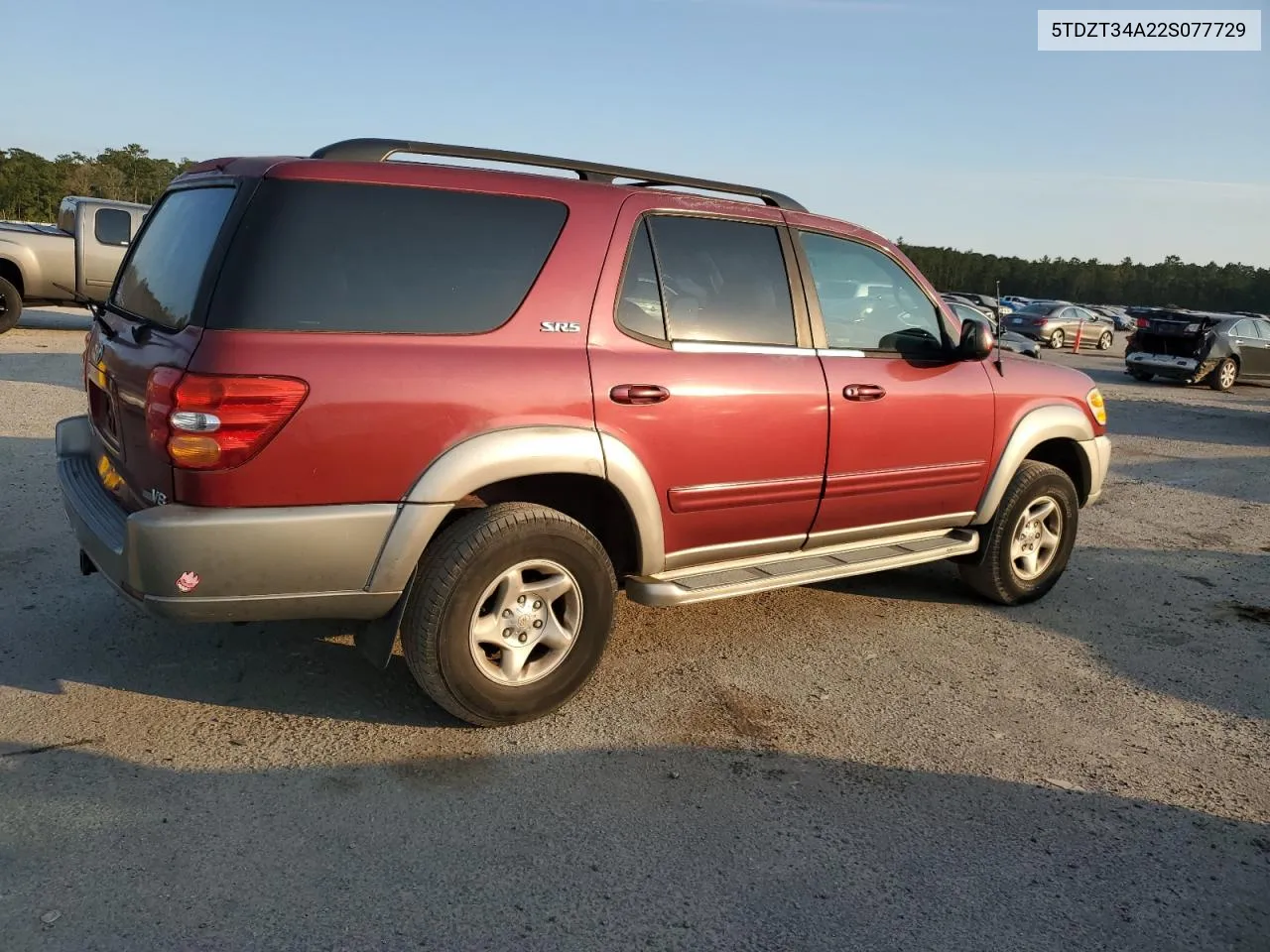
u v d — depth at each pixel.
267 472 2.78
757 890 2.55
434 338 3.03
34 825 2.64
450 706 3.21
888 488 4.24
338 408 2.83
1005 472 4.67
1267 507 8.00
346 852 2.61
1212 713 3.83
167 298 3.14
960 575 4.99
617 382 3.33
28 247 13.45
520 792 2.95
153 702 3.39
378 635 3.14
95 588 4.38
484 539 3.09
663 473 3.50
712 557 3.81
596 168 3.60
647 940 2.33
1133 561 6.06
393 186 3.06
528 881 2.53
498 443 3.06
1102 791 3.16
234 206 2.91
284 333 2.81
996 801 3.06
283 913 2.35
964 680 4.02
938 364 4.40
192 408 2.70
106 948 2.20
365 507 2.92
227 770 2.99
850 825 2.88
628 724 3.45
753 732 3.44
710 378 3.57
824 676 3.97
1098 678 4.12
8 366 10.91
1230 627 4.87
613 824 2.81
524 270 3.23
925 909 2.51
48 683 3.47
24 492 5.88
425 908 2.40
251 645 3.89
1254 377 19.28
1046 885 2.64
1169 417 13.64
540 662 3.38
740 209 3.83
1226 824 3.01
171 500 2.80
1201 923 2.52
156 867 2.49
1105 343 30.50
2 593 4.26
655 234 3.55
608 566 3.41
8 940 2.20
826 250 4.13
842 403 3.97
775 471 3.81
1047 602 5.12
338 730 3.27
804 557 4.11
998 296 4.73
